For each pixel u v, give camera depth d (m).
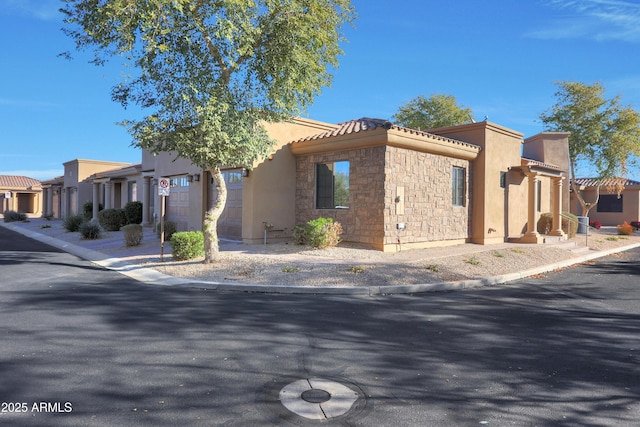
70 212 34.84
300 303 8.34
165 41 10.62
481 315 7.61
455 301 8.77
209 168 11.99
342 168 15.12
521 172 18.78
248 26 10.61
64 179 37.88
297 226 15.07
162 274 11.23
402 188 14.30
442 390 4.42
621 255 17.58
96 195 31.28
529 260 13.98
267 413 3.86
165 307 7.80
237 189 16.69
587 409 4.03
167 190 13.04
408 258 12.68
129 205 25.70
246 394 4.25
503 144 18.17
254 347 5.66
